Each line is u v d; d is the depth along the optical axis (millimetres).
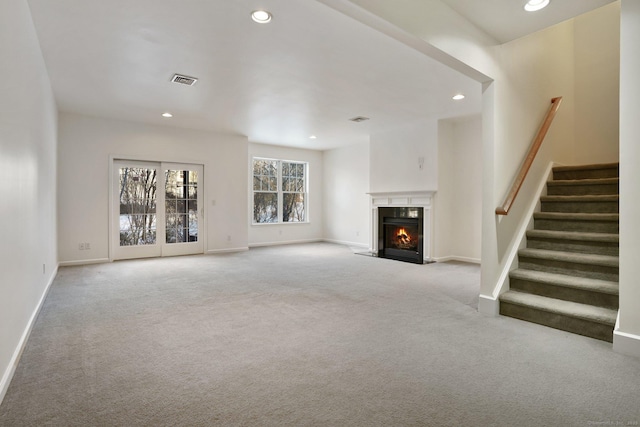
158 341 2684
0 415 1729
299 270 5570
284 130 7207
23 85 2582
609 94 4777
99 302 3732
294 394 1937
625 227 2457
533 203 3992
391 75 4188
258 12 2838
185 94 4887
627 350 2443
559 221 3762
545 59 4289
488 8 2850
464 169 6520
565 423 1681
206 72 4094
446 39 2822
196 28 3096
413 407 1812
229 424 1667
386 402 1856
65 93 4832
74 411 1769
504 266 3498
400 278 4992
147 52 3568
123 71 4059
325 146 9055
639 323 2420
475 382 2070
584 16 4988
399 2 2469
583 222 3592
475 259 6348
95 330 2906
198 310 3465
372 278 4992
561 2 2730
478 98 5078
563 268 3357
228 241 7625
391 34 2572
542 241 3695
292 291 4234
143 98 5062
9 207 2160
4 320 1991
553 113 4070
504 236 3498
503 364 2307
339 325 3047
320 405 1828
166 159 6801
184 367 2258
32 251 3018
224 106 5469
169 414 1748
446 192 6555
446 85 4535
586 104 4961
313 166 9578
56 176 5414
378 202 7277
